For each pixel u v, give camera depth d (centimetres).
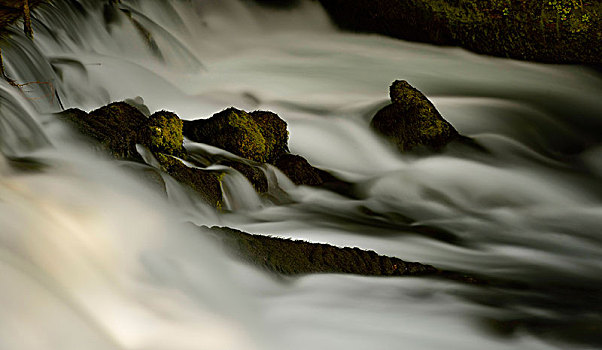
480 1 2033
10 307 535
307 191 1177
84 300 615
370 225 1111
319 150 1391
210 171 1032
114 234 732
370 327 749
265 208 1080
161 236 759
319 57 2052
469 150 1388
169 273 711
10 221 649
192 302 687
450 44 2102
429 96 1767
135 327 625
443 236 1115
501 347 755
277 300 757
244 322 698
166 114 1027
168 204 884
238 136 1118
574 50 1991
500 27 2030
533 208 1295
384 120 1397
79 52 1458
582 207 1316
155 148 1000
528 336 779
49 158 876
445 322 788
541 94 1828
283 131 1205
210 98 1584
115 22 1633
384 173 1323
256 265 778
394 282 851
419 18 2111
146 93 1442
